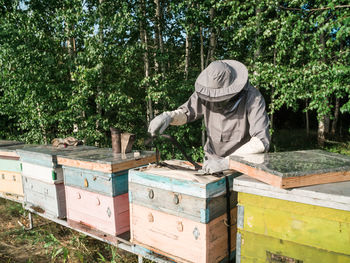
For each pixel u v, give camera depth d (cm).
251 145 186
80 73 543
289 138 1162
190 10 564
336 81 432
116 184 222
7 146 381
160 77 614
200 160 608
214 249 168
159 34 649
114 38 569
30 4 659
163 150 614
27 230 349
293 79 493
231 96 188
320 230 127
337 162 151
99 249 298
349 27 383
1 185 367
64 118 561
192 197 164
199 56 745
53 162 271
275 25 489
